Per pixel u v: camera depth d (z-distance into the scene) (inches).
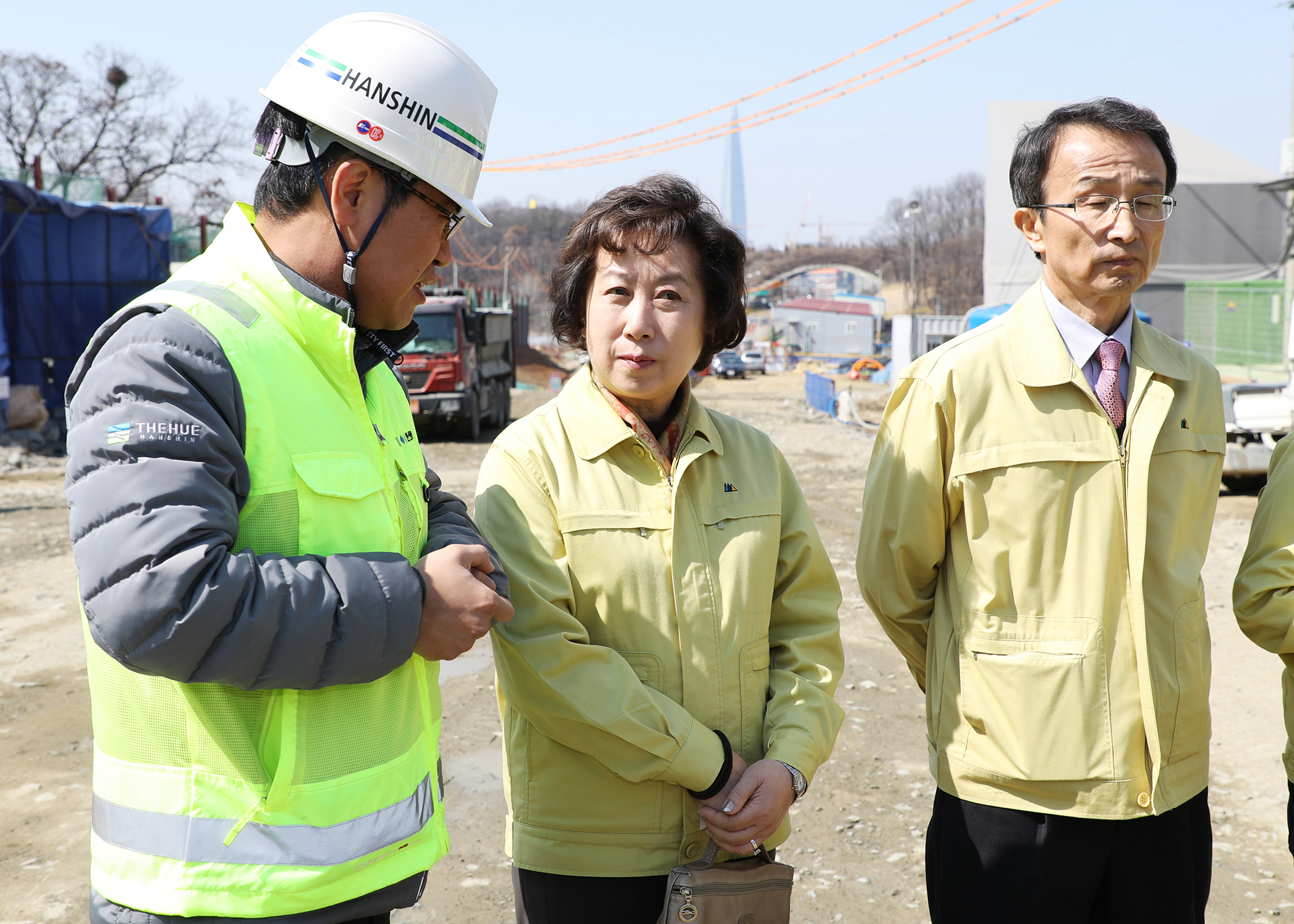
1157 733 81.4
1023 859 84.0
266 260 61.7
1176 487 85.8
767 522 83.1
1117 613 83.5
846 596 277.0
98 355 57.6
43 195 630.5
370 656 56.0
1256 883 129.6
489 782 162.7
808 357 2396.7
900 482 90.4
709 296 81.5
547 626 73.9
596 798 76.4
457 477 518.3
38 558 323.9
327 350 61.4
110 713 57.7
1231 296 1129.4
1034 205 88.4
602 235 78.0
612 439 79.6
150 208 674.2
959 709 87.0
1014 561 85.6
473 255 3235.7
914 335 1360.7
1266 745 173.0
